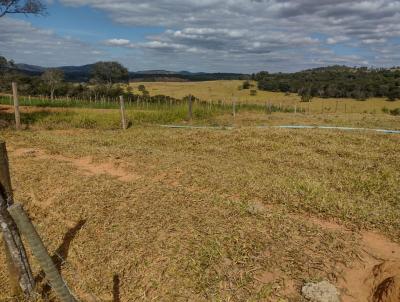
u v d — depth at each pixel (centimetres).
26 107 2344
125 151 948
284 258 421
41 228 537
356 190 668
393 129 1427
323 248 442
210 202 581
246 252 429
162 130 1442
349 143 1096
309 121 1812
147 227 500
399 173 754
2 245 489
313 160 871
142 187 662
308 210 567
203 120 1958
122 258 439
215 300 360
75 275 429
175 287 382
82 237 498
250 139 1130
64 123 1623
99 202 593
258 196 624
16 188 679
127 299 381
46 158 909
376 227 506
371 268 408
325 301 354
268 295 364
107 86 6128
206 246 441
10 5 1814
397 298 340
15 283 378
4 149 337
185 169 772
